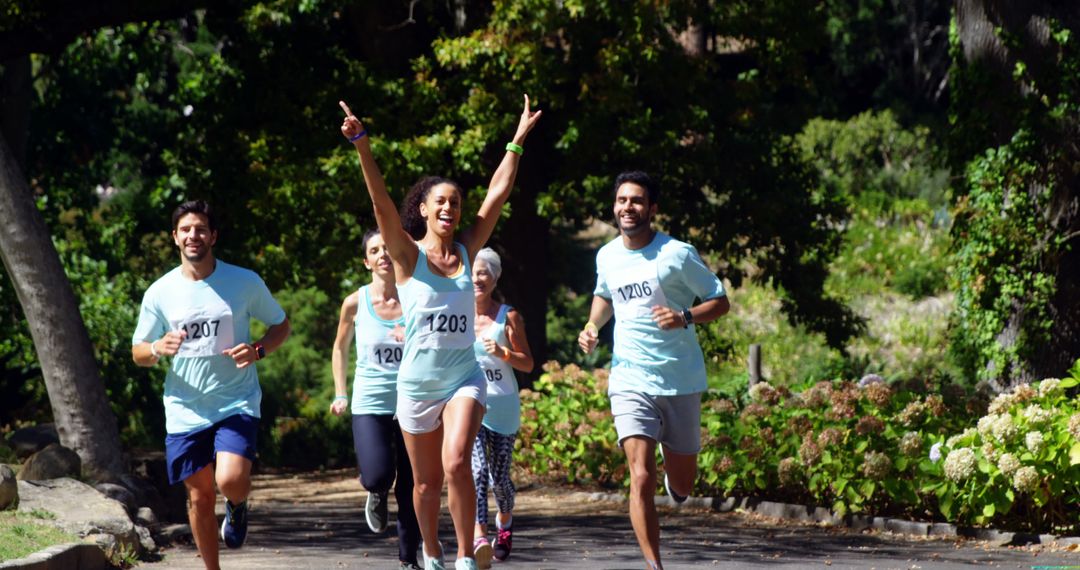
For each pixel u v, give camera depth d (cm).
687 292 1216
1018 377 2841
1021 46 2772
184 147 3622
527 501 2311
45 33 2981
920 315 5416
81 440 2059
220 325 1160
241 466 1140
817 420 1981
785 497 2009
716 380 3809
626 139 3209
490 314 1448
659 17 3167
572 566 1461
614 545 1677
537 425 2616
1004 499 1628
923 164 6806
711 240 3497
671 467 1255
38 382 3853
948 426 1914
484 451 1413
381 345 1268
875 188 6762
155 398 3722
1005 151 2797
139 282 3903
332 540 1769
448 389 1109
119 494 1795
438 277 1100
